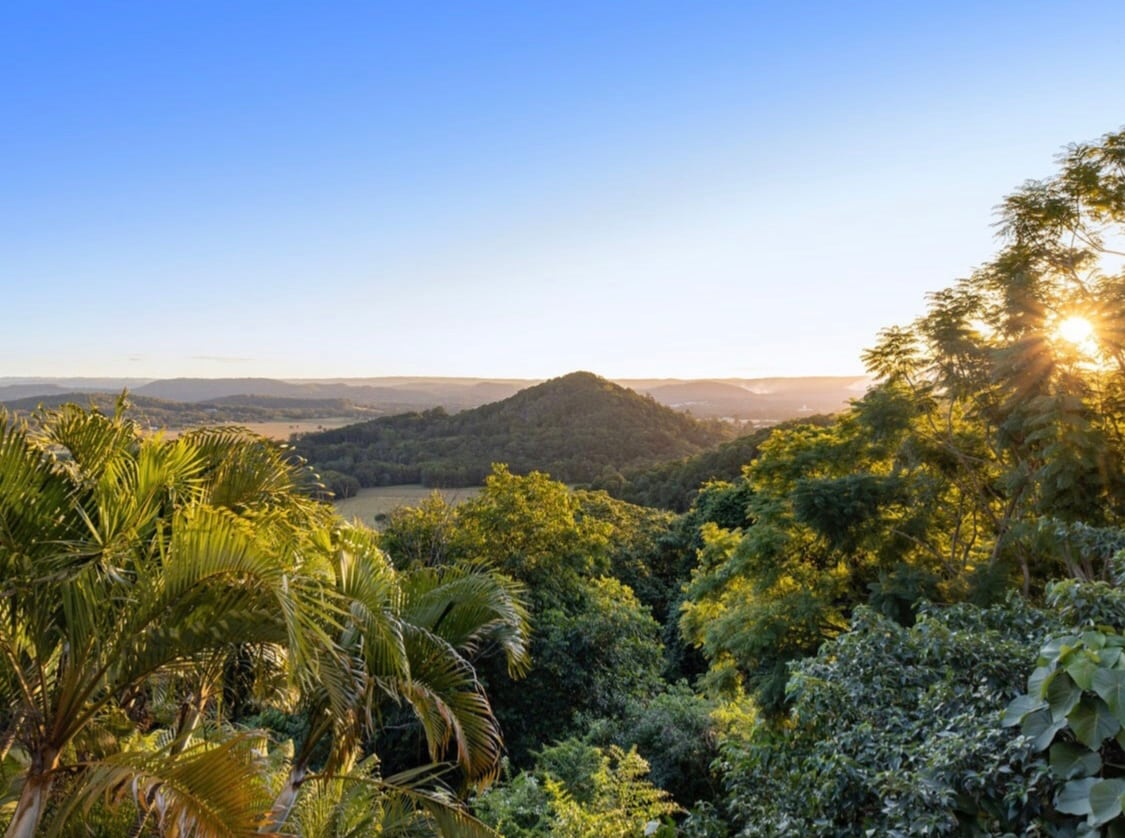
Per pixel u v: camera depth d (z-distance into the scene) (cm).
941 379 1348
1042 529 743
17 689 405
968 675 472
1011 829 358
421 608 605
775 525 1455
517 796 994
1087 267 1263
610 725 1471
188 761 362
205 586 387
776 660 1309
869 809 424
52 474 397
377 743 1406
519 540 1967
